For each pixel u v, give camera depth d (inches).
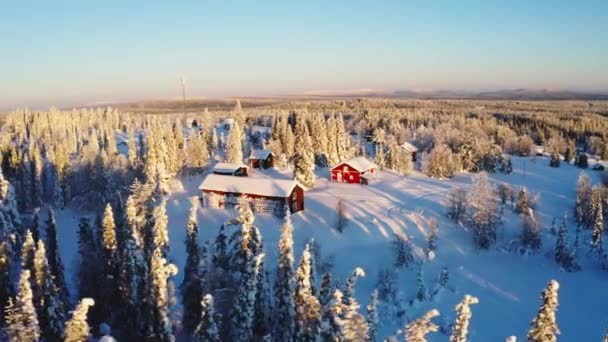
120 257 1942.7
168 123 6318.9
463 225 3472.0
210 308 1427.2
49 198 4515.3
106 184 4212.6
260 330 1689.2
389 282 2625.5
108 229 1977.1
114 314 1899.6
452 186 4648.1
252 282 1616.6
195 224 2027.6
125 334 1770.4
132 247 1791.3
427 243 3154.5
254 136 6299.2
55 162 4569.4
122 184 4131.4
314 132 5339.6
